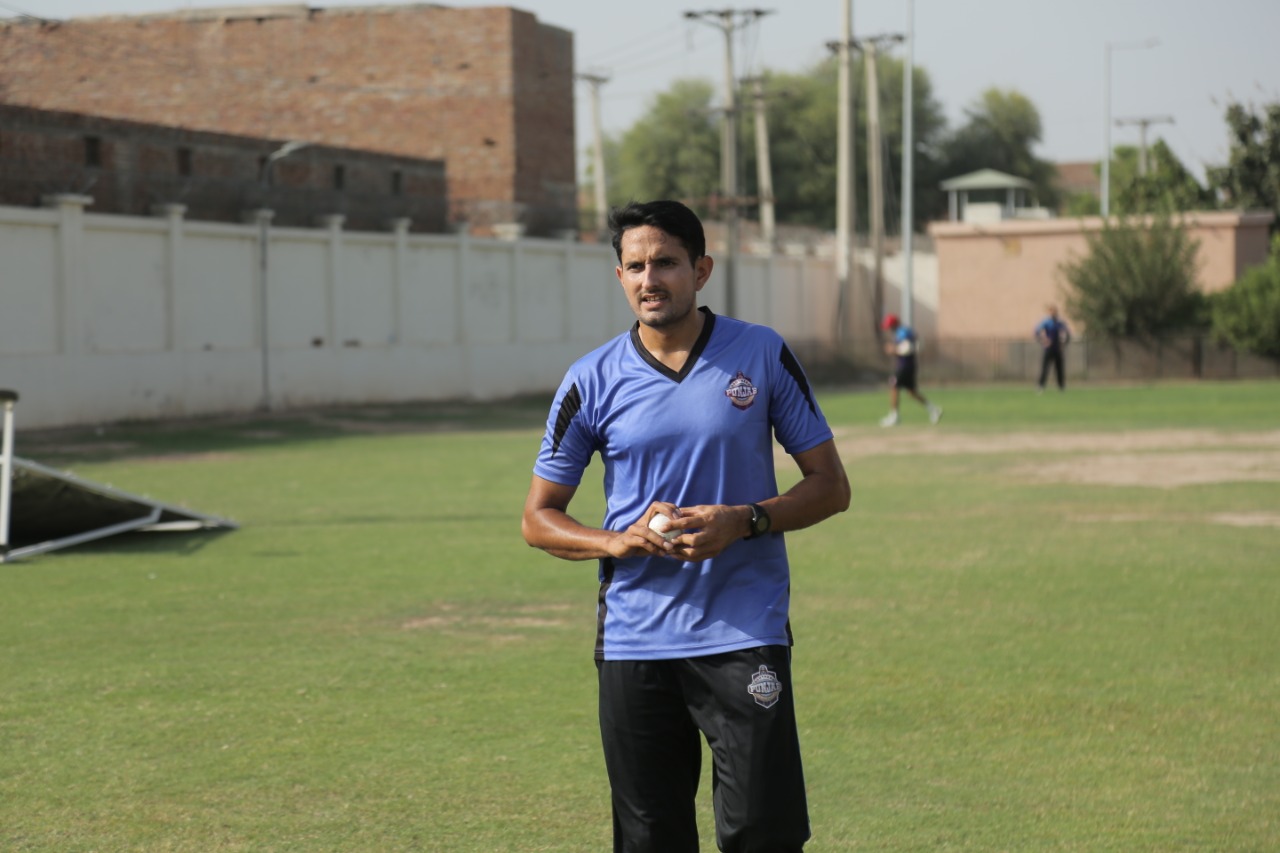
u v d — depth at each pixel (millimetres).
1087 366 48000
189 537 13586
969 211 62719
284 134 50219
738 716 3930
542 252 43594
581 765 6312
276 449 23859
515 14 48719
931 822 5555
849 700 7418
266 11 50156
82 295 28453
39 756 6465
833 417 30594
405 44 49281
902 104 92250
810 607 9953
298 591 10703
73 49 50781
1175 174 65188
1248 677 7867
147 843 5352
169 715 7156
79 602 10234
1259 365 46094
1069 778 6109
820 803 5793
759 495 4062
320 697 7516
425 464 21125
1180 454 21188
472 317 40469
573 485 4211
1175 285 46844
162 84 50750
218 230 31922
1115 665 8164
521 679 7910
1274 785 6008
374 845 5316
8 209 26656
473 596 10477
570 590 10727
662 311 3979
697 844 4191
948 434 25547
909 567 11617
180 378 30953
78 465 20875
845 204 52375
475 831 5473
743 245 56969
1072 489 17078
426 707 7301
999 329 52688
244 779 6121
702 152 91062
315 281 35125
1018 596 10328
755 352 4066
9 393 11945
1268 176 60250
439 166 43438
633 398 4035
